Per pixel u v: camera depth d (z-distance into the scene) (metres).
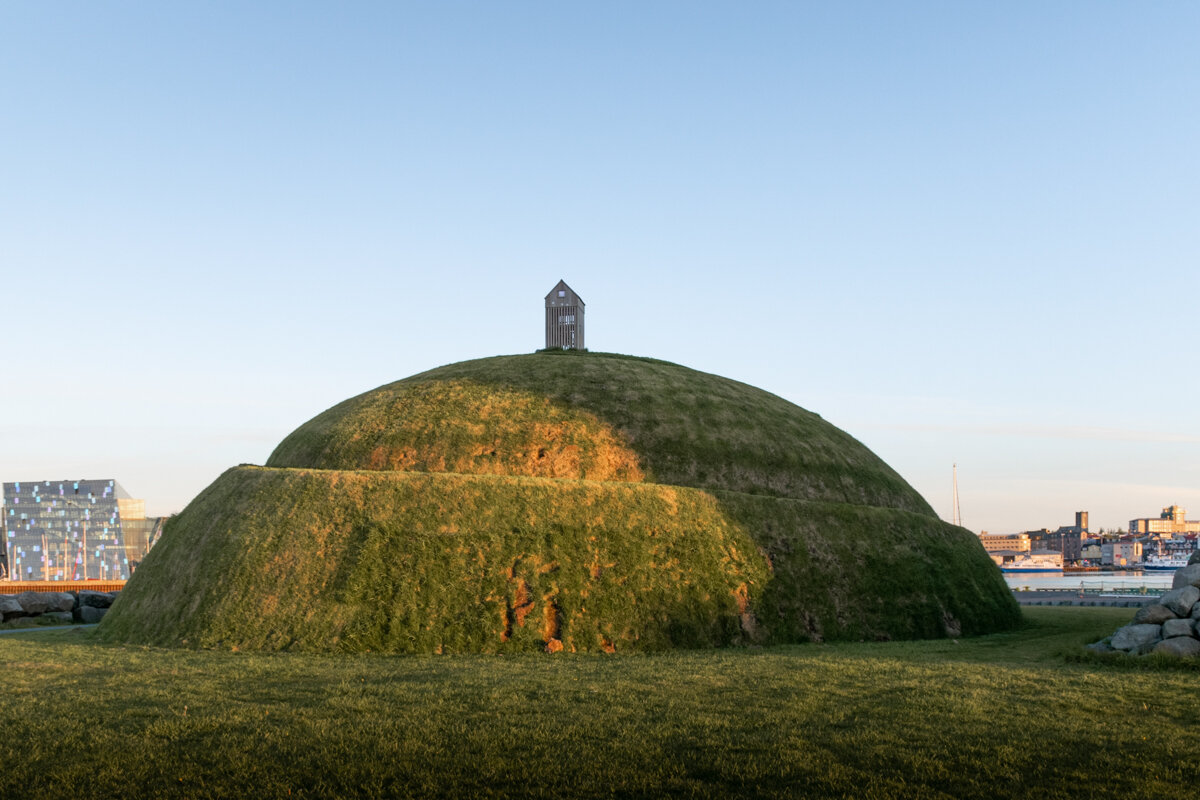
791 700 18.11
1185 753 13.91
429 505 32.16
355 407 44.66
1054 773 12.95
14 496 153.62
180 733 15.50
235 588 30.95
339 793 12.33
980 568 39.50
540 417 40.59
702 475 38.97
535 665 24.44
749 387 51.66
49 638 35.00
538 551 30.88
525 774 13.05
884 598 34.50
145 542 158.88
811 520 36.06
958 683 20.09
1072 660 24.16
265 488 34.72
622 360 50.12
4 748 14.57
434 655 27.23
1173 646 23.02
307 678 21.75
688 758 13.80
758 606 31.84
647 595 30.53
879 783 12.54
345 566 30.31
